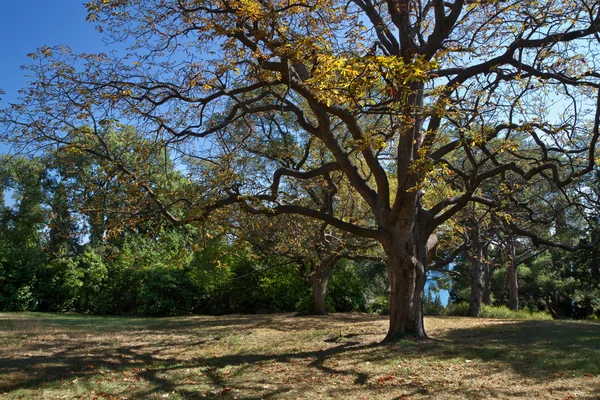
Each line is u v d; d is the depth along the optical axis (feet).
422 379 26.68
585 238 91.66
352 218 61.93
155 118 37.73
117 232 40.22
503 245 84.58
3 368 28.94
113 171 37.29
